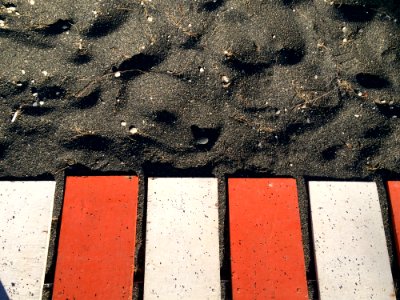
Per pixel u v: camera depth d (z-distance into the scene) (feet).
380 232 1.68
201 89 1.78
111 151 1.70
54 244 1.61
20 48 1.76
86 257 1.59
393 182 1.74
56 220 1.64
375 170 1.75
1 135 1.68
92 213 1.64
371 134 1.78
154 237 1.62
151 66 1.78
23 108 1.71
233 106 1.77
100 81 1.75
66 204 1.64
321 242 1.66
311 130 1.77
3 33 1.77
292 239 1.65
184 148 1.72
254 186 1.70
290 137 1.76
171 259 1.60
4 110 1.70
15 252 1.58
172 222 1.65
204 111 1.76
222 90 1.78
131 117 1.73
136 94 1.75
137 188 1.68
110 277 1.57
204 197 1.68
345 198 1.72
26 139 1.68
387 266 1.64
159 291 1.57
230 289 1.60
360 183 1.73
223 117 1.76
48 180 1.66
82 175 1.67
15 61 1.75
